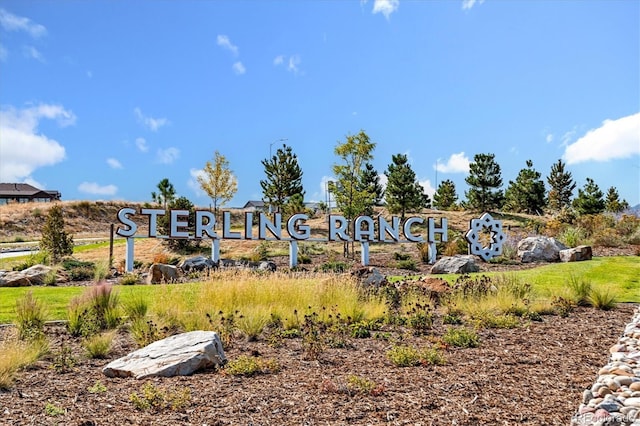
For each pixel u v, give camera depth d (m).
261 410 4.46
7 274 14.64
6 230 40.53
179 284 12.22
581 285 10.97
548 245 20.77
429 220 22.23
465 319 8.96
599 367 6.00
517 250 22.08
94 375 5.67
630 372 5.29
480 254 21.75
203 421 4.20
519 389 5.14
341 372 5.75
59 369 5.83
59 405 4.59
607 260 18.06
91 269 17.41
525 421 4.29
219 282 9.96
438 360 6.16
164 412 4.40
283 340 7.45
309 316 8.27
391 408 4.54
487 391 5.06
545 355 6.56
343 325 8.18
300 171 38.50
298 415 4.36
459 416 4.37
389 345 7.16
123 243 28.62
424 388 5.14
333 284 10.18
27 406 4.55
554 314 9.52
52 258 19.56
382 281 11.17
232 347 7.02
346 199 26.69
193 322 7.79
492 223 22.27
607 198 52.22
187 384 5.24
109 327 8.12
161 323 7.81
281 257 23.28
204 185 36.34
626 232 25.64
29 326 7.38
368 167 43.00
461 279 11.42
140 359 5.85
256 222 37.91
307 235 20.41
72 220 44.28
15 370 5.56
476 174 41.72
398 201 36.81
